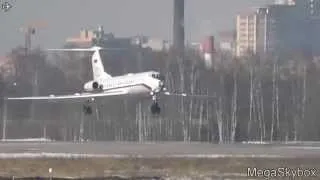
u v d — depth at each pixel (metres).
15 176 187.75
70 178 182.75
